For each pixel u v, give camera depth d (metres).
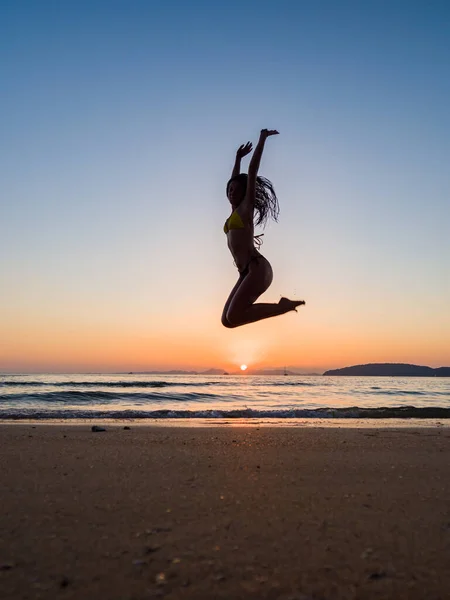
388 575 2.64
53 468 5.37
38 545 3.00
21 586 2.46
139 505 3.87
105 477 4.89
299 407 22.31
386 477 5.05
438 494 4.36
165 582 2.52
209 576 2.60
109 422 13.18
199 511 3.72
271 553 2.91
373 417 16.55
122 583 2.50
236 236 4.26
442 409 18.34
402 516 3.67
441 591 2.47
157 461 5.85
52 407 20.42
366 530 3.34
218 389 36.69
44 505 3.86
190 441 7.86
